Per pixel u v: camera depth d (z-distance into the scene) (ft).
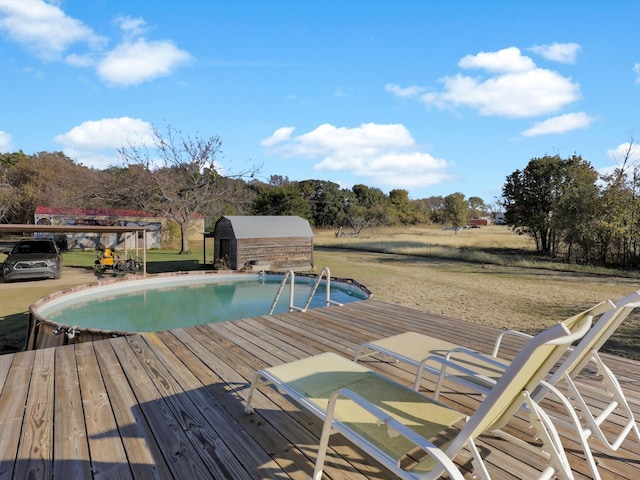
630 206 52.01
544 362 5.18
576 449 7.71
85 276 49.44
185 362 12.29
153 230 90.79
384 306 21.34
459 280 43.29
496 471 6.81
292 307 20.27
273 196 118.42
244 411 8.91
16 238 116.78
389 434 5.83
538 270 52.49
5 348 23.08
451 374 8.56
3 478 6.41
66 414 8.73
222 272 47.16
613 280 43.29
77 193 87.10
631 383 11.03
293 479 6.55
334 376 7.76
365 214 146.00
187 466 6.86
